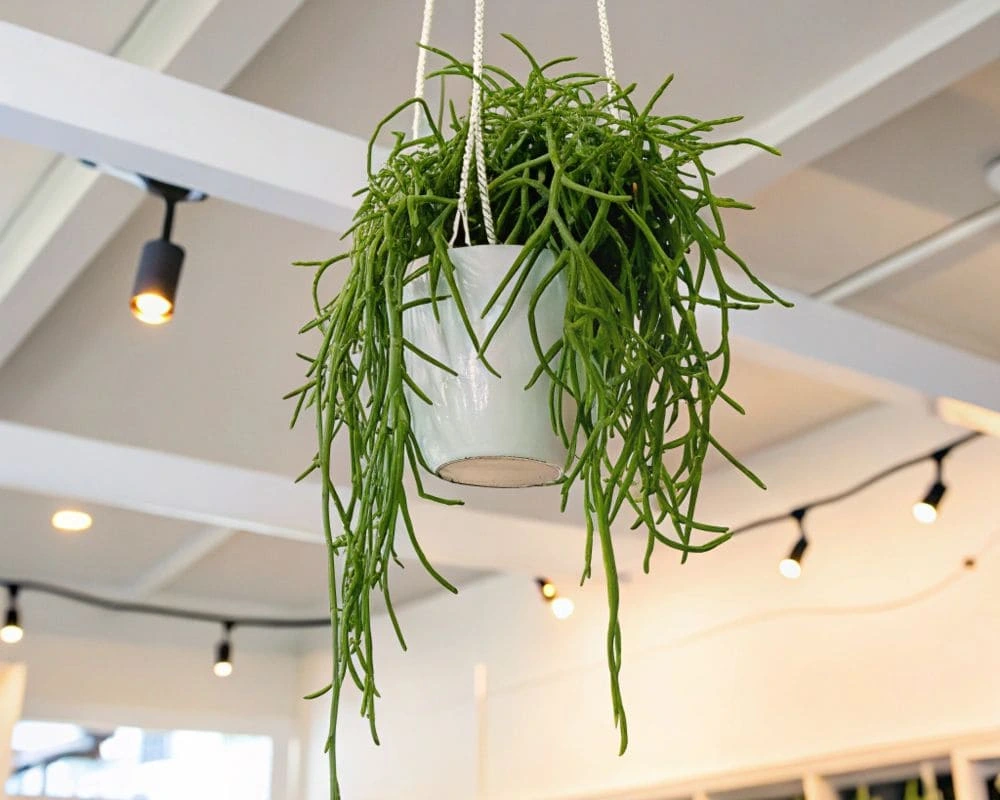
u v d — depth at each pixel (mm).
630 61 2162
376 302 785
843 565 3611
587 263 713
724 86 2191
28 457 3123
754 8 2002
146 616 5438
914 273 2871
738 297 791
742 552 3941
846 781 3396
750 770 3553
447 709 5020
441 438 794
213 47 1943
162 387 3385
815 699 3557
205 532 4586
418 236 798
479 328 782
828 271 2906
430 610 5359
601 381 708
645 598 4238
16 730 5016
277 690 5680
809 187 2553
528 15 2055
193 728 5395
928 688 3264
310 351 3221
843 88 2100
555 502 4031
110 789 5172
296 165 1729
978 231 2672
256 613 5652
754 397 3604
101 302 2934
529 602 4797
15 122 1591
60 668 5152
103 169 2055
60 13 2039
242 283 2906
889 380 2527
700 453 778
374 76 2209
